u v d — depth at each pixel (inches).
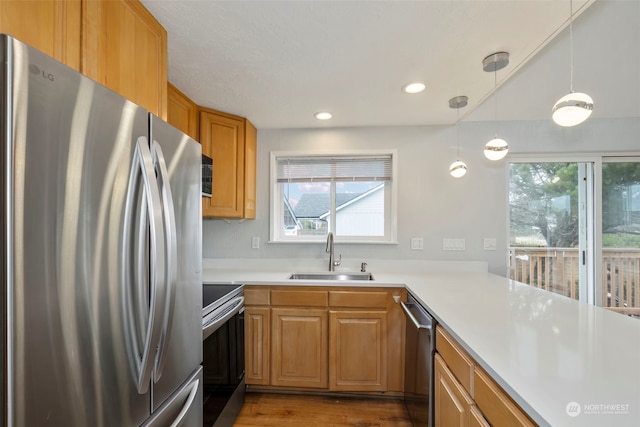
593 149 95.3
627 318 47.6
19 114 20.5
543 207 99.5
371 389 77.9
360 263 101.0
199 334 47.3
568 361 32.7
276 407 75.6
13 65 20.2
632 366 31.5
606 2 45.6
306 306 79.8
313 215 107.0
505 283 76.5
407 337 72.9
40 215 21.9
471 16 47.0
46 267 22.3
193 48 55.9
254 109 86.4
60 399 23.4
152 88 46.4
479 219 98.0
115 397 28.4
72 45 32.0
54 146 22.8
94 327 26.1
